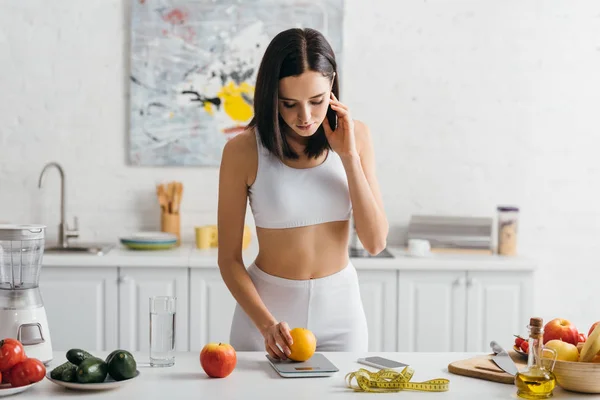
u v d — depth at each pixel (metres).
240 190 2.35
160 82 4.13
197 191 4.20
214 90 4.15
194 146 4.17
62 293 3.69
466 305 3.78
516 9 4.22
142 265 3.68
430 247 4.02
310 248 2.36
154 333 2.00
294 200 2.32
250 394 1.77
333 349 2.41
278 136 2.20
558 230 4.31
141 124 4.15
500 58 4.23
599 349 1.82
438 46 4.21
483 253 4.01
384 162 4.25
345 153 2.23
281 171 2.32
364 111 4.23
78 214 4.18
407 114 4.23
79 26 4.12
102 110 4.16
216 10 4.12
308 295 2.36
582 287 4.32
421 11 4.20
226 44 4.13
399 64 4.21
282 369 1.95
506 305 3.79
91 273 3.70
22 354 1.78
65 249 3.92
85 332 3.71
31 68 4.12
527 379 1.76
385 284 3.77
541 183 4.29
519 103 4.26
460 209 4.28
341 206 2.36
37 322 1.96
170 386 1.83
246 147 2.32
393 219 4.27
